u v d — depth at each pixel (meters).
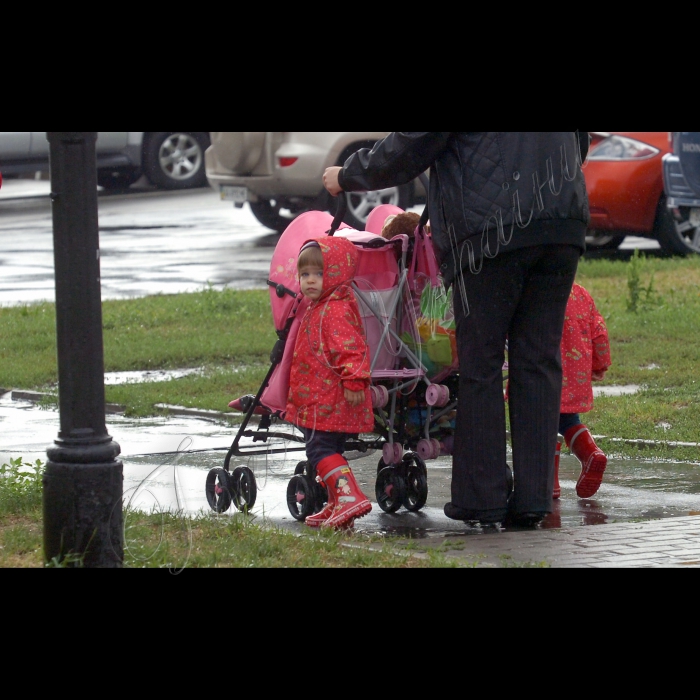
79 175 17.09
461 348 21.42
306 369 21.34
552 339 21.58
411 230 22.64
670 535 20.66
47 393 38.34
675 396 33.66
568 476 27.31
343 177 21.67
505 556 19.27
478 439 21.41
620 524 21.62
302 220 22.84
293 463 28.92
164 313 48.88
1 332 46.41
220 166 66.62
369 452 28.02
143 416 35.09
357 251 21.77
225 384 37.72
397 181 21.41
